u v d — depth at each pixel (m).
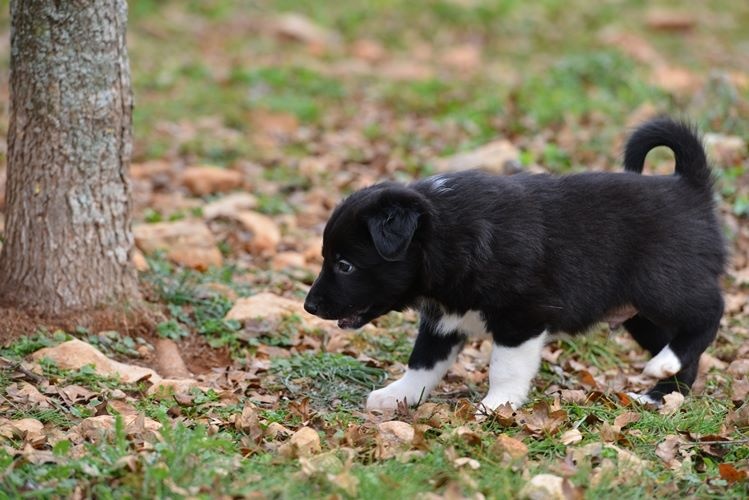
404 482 6.82
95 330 9.94
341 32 27.22
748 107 17.19
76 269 9.88
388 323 11.04
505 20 28.06
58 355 9.23
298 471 7.05
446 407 8.63
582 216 8.57
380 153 17.23
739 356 10.30
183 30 26.39
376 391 9.03
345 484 6.70
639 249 8.67
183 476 6.80
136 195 14.92
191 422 8.12
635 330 9.66
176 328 10.32
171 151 17.41
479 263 8.23
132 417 8.17
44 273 9.82
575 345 10.45
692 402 8.80
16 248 9.86
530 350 8.48
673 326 8.92
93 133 9.73
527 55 25.48
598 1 30.00
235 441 7.88
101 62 9.63
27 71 9.52
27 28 9.44
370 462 7.36
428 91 21.38
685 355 8.89
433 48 26.30
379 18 28.14
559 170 15.09
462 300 8.42
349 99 21.31
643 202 8.74
